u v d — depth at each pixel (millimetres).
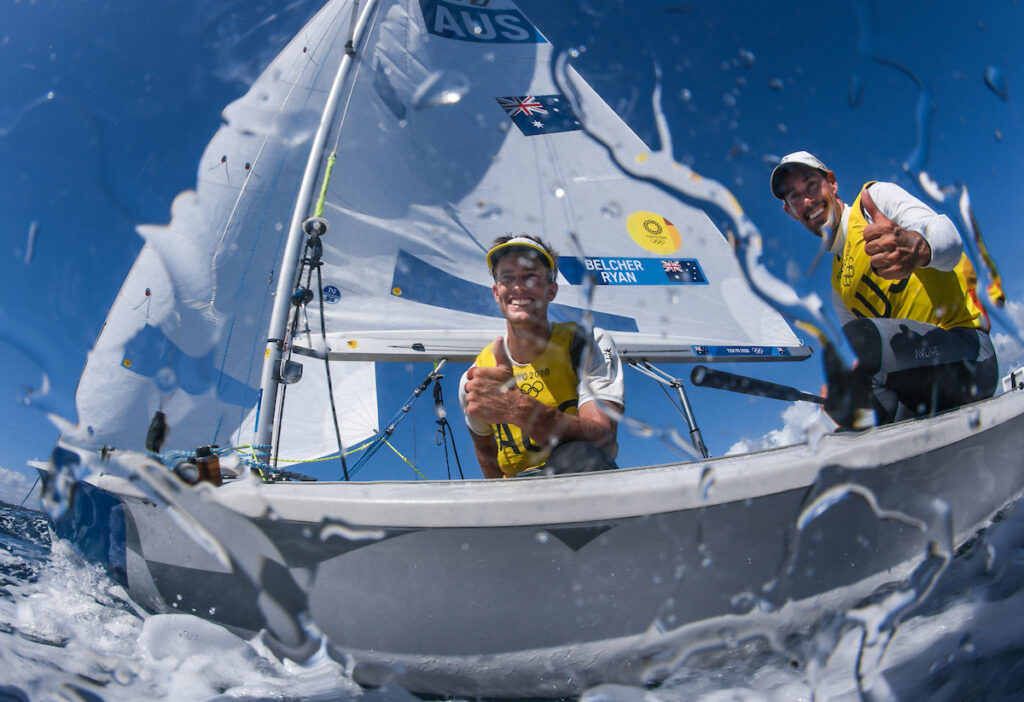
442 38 3156
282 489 976
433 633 895
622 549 845
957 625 747
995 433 994
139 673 865
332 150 2691
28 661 829
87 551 1313
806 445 922
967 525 967
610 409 1237
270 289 2621
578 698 873
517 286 1320
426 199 2830
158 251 2383
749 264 1354
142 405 2238
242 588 999
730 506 831
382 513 873
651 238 3066
